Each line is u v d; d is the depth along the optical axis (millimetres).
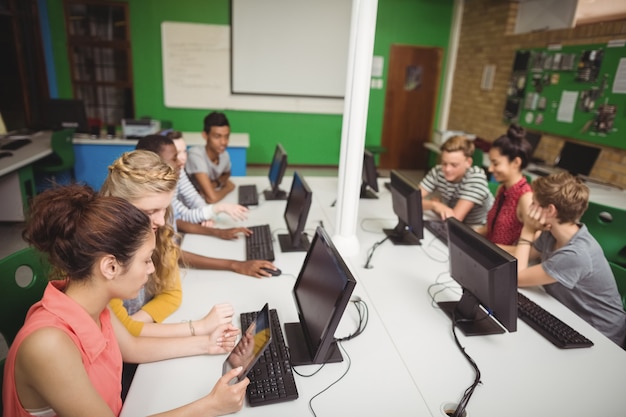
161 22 5438
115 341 988
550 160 4457
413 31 6066
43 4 5082
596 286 1566
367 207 2729
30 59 4891
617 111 3631
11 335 1215
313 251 1312
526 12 4805
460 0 5961
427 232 2318
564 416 1061
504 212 2197
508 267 1177
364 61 1671
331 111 6180
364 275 1768
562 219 1557
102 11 5297
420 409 1057
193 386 1091
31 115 4980
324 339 1058
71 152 4102
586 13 3965
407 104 6395
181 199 2273
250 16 5555
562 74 4211
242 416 1000
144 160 1224
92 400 789
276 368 1142
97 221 775
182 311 1422
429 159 6676
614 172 3721
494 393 1124
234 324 1373
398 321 1439
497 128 5277
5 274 1199
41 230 771
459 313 1469
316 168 6469
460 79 6129
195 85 5758
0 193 3559
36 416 788
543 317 1458
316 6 5645
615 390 1161
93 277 809
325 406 1047
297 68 5887
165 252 1360
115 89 5668
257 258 1830
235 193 2879
